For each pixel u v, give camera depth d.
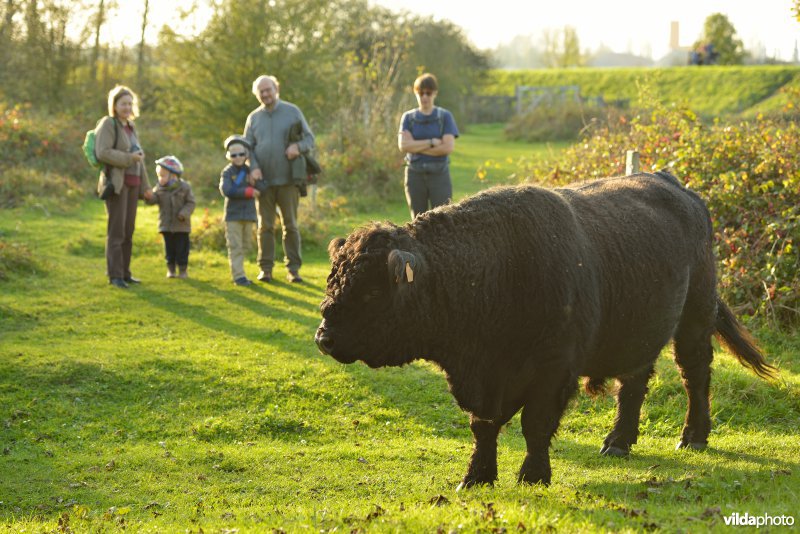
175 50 35.31
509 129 55.59
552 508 6.10
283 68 35.16
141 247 18.83
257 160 15.62
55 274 16.14
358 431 9.73
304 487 7.92
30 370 11.01
